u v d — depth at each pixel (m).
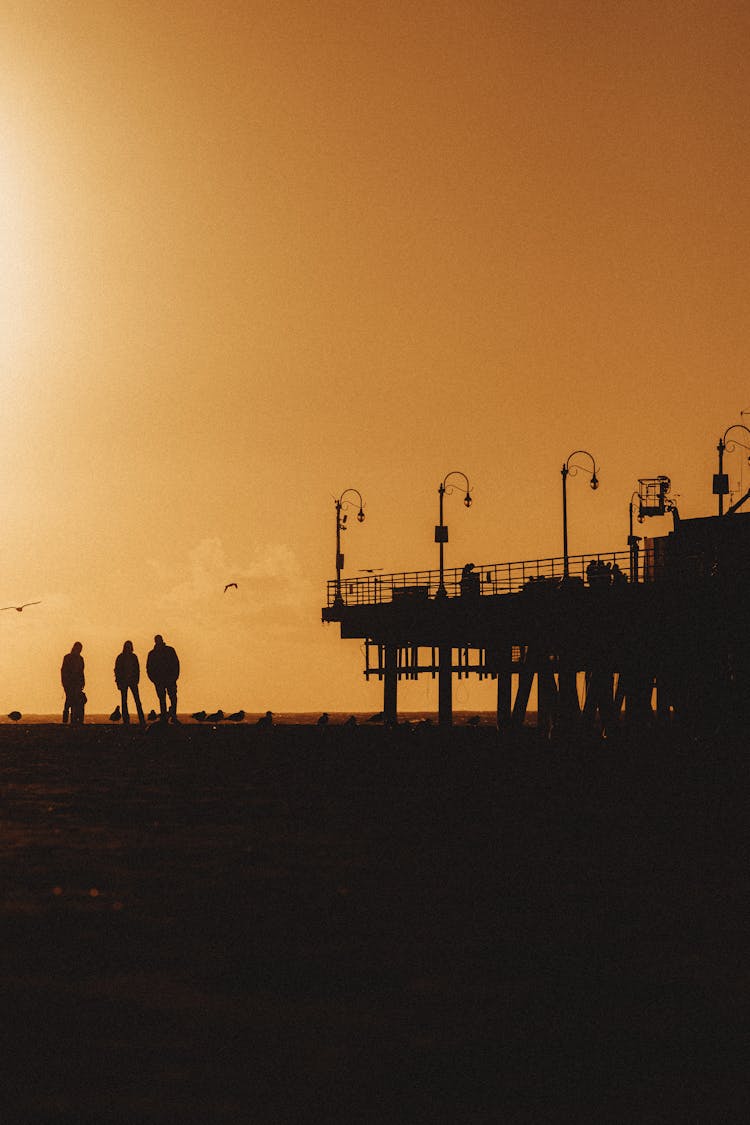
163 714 68.75
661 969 15.66
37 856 23.83
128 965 15.57
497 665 82.88
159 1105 11.06
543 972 15.45
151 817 30.28
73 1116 10.78
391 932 17.55
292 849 25.05
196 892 20.23
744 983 15.02
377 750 54.84
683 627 65.81
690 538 68.25
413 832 27.78
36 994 14.27
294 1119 10.82
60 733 64.12
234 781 39.75
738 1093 11.50
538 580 75.50
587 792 36.75
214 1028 13.16
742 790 37.59
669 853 24.94
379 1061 12.22
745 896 20.38
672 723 67.50
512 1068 12.07
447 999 14.28
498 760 49.41
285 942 16.86
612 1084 11.68
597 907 19.39
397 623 87.75
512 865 23.31
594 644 71.06
